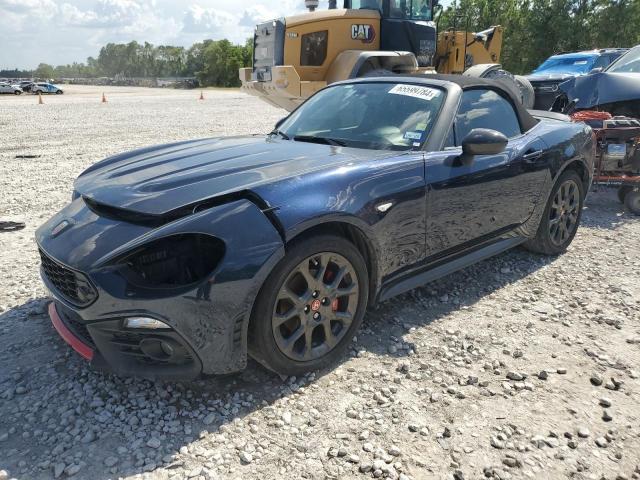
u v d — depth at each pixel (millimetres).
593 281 4109
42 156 9906
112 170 3139
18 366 2840
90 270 2320
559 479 2119
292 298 2605
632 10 32125
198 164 2994
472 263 3758
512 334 3264
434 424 2422
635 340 3205
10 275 4074
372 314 3482
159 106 25078
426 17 10906
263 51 10445
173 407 2504
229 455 2213
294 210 2529
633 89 6848
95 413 2461
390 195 2963
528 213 4141
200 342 2357
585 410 2543
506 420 2461
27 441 2279
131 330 2338
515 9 36500
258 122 16172
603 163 5934
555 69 13844
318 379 2760
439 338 3193
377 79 4023
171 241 2375
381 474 2115
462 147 3332
